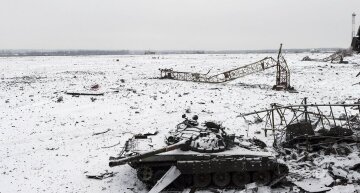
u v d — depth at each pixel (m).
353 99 30.22
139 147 14.58
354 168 14.63
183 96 32.53
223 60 93.38
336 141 17.14
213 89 37.34
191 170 13.40
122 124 23.09
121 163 13.03
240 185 14.03
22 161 16.75
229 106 28.17
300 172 14.57
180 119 24.12
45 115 25.45
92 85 37.34
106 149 18.28
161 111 26.53
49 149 18.41
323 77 46.81
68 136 20.64
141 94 33.56
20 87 38.09
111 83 42.47
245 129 21.42
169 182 12.95
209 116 24.77
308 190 12.85
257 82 44.59
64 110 26.89
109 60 100.25
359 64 65.50
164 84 41.62
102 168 15.80
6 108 27.52
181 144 13.77
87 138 20.20
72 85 40.38
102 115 25.42
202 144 14.07
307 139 16.97
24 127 22.50
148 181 14.02
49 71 60.69
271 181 13.98
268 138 19.55
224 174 13.88
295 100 30.47
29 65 76.75
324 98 31.19
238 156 13.76
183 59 104.19
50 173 15.32
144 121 23.75
